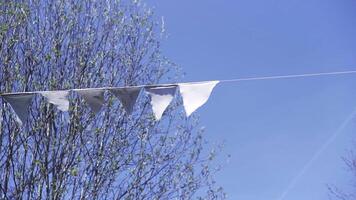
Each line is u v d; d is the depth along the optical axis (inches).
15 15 298.5
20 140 280.5
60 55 301.0
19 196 271.3
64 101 187.0
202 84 178.1
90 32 320.2
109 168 289.7
